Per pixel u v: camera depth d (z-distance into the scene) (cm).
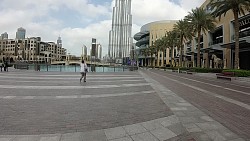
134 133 467
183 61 7344
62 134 448
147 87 1363
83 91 1088
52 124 516
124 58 12700
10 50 13088
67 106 721
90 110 673
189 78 2627
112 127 505
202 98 988
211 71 3697
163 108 728
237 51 2661
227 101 923
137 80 1920
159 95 1034
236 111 714
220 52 4700
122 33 14212
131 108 718
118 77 2247
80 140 418
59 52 15688
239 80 2317
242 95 1146
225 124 549
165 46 6862
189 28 4075
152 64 9725
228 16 4191
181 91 1229
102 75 2528
